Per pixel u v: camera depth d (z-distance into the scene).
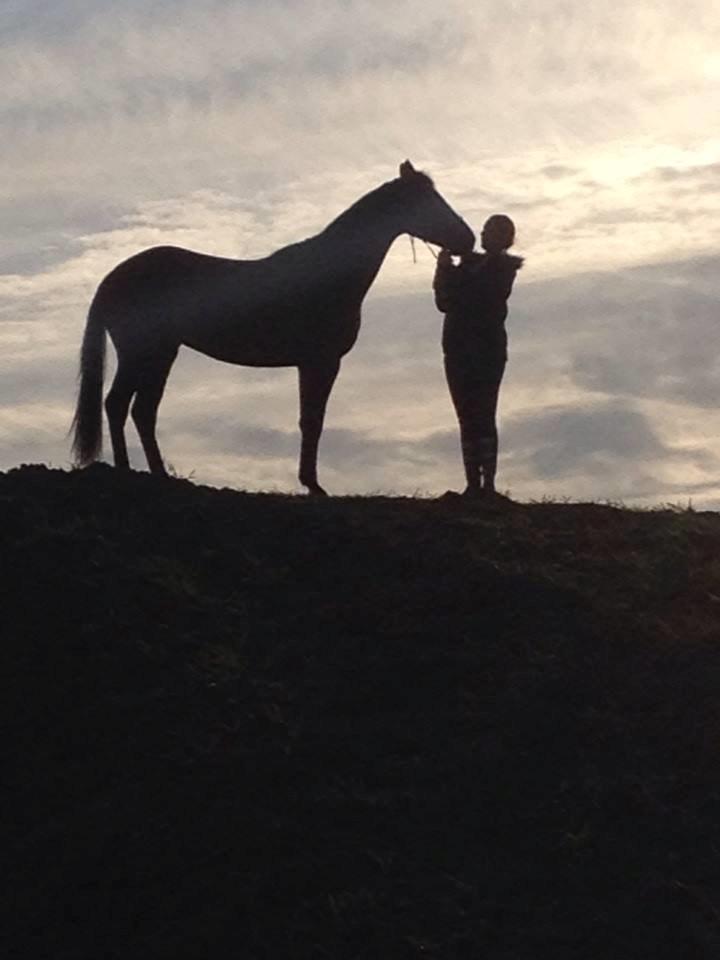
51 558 13.37
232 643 12.77
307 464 15.98
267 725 11.98
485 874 10.83
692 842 11.02
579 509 15.05
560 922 10.49
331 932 10.46
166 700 12.18
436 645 12.77
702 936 10.37
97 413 15.72
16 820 11.52
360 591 13.30
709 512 15.44
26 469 15.02
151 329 15.78
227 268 15.93
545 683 12.30
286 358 16.00
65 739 11.99
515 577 13.40
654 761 11.68
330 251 15.90
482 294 15.33
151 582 13.20
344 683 12.38
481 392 15.42
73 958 10.56
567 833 11.07
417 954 10.29
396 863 10.89
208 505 14.36
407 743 11.84
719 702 12.13
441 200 15.95
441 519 14.37
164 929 10.62
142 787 11.55
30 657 12.59
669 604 13.31
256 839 11.07
